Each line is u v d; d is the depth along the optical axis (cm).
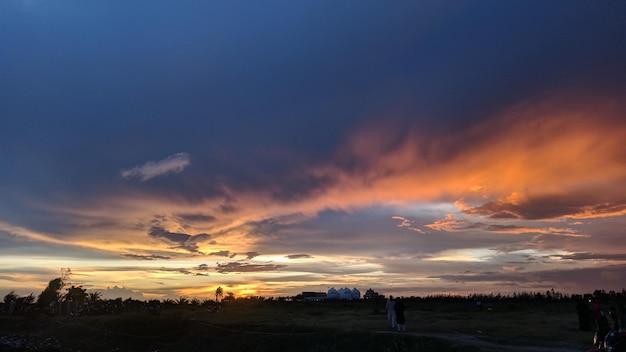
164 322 3688
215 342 3175
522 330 2741
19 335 4056
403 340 2430
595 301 1622
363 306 5988
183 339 3397
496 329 2806
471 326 3005
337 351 2577
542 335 2473
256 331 3159
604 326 1552
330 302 7231
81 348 3544
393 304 2948
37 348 3516
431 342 2320
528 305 5322
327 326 3131
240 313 4853
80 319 4291
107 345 3538
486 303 5900
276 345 2866
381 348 2461
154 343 3469
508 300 6288
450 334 2594
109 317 4138
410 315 4097
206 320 3778
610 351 1386
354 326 3111
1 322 4409
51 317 4688
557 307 4853
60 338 3872
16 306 5175
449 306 5575
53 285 5491
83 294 5534
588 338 2334
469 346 2131
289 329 3062
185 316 4131
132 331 3644
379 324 3250
